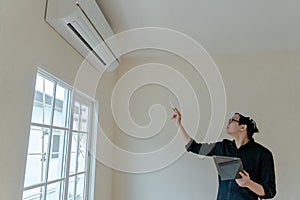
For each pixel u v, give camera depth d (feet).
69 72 6.16
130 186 9.43
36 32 4.79
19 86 4.27
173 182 9.27
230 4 6.78
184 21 7.62
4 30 3.93
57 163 6.15
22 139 4.33
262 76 9.54
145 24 7.78
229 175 6.88
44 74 5.33
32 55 4.65
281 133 9.02
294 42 8.88
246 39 8.71
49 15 5.05
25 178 4.80
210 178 9.11
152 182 9.37
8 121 3.99
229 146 7.95
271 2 6.66
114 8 6.99
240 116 7.96
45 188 5.50
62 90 6.42
